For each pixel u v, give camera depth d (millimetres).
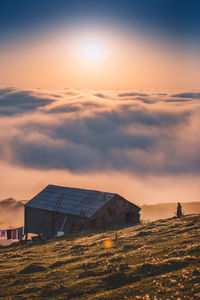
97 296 18547
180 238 29969
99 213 55562
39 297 19828
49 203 60562
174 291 17609
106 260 25703
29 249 40500
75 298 18984
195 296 16547
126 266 22891
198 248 24516
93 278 21719
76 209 56656
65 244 39469
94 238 40000
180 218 44781
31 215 60812
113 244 32469
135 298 17531
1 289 22031
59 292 20234
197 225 35031
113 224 57594
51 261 29453
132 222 61875
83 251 31969
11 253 39000
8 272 26328
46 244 43625
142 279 20375
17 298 20062
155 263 22172
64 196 61812
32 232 60188
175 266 21234
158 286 18656
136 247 29375
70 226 55406
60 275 23734
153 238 32250
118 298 17922
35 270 25750
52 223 57625
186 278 18828
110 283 20328
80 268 24781
